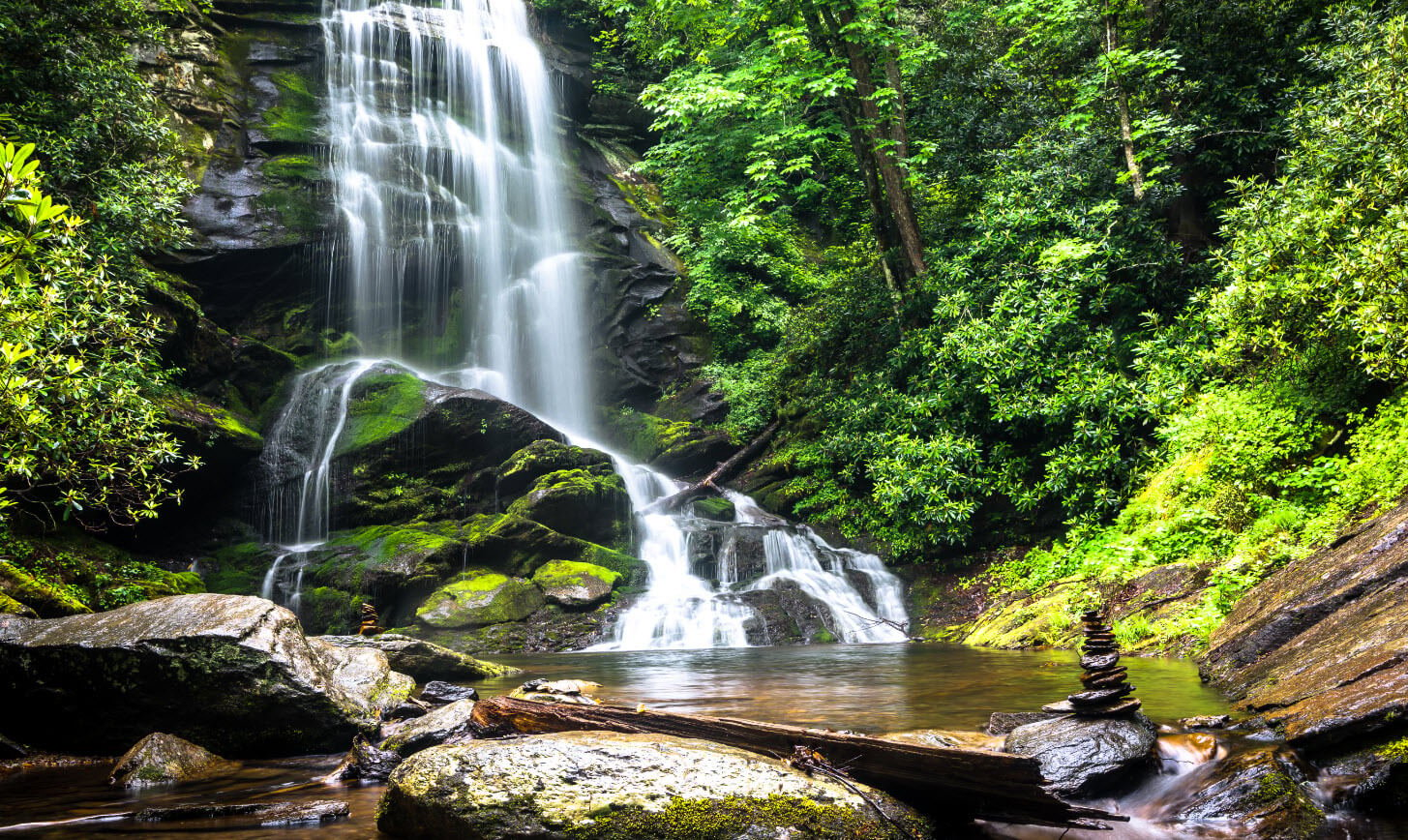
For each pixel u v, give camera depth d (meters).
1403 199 9.06
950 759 3.57
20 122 11.50
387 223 19.56
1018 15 17.50
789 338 19.88
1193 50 15.11
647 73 27.20
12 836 3.84
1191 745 4.22
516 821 3.28
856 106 17.06
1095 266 13.13
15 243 4.23
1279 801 3.53
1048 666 7.97
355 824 3.87
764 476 17.88
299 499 15.58
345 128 20.58
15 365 5.67
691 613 12.91
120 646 5.60
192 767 5.17
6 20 11.69
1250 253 10.61
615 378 20.91
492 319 20.47
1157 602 8.90
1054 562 11.82
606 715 4.25
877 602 13.48
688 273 22.47
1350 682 4.31
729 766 3.50
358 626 12.92
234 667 5.61
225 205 17.69
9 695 5.64
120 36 13.84
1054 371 12.95
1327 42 14.22
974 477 13.63
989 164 17.20
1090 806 3.82
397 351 19.25
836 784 3.58
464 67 23.23
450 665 8.40
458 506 15.87
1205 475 10.12
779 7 16.84
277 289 17.98
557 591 13.38
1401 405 8.79
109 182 11.98
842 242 25.12
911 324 16.39
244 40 21.08
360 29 22.14
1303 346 10.34
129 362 9.86
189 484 14.21
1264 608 6.79
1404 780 3.53
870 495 15.62
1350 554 6.41
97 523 12.65
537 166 23.20
